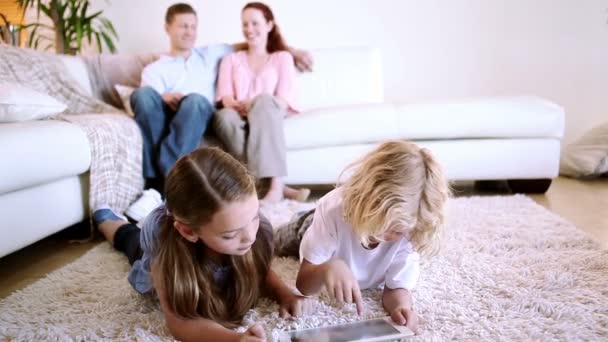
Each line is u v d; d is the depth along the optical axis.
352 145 2.07
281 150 1.95
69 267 1.21
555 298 0.93
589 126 2.96
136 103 1.93
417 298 0.96
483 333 0.80
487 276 1.06
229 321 0.87
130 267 1.20
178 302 0.78
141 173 1.84
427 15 2.97
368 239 0.84
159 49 3.05
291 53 2.48
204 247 0.83
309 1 3.01
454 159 2.06
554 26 2.90
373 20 3.00
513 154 2.05
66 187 1.43
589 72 2.92
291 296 0.91
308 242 0.91
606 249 1.21
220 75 2.38
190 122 1.92
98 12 2.77
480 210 1.70
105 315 0.92
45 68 1.97
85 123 1.54
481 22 2.95
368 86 2.58
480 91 3.03
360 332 0.80
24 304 0.97
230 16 3.03
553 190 2.21
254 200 0.74
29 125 1.29
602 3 2.84
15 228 1.19
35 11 3.03
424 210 0.79
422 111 2.03
